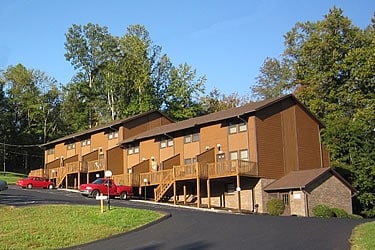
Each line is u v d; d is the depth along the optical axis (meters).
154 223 20.28
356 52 49.56
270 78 67.69
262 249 14.01
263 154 37.44
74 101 77.44
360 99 49.41
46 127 77.81
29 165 77.06
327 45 53.25
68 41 75.44
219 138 39.78
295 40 62.19
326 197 36.12
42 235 17.36
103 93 75.00
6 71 78.81
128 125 51.62
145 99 66.88
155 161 45.56
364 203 43.09
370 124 46.12
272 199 35.66
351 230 16.80
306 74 56.12
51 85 79.62
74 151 59.09
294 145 40.12
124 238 17.12
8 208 23.53
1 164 73.56
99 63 75.62
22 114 78.44
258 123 37.69
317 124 42.88
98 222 19.80
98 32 75.94
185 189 39.50
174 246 15.27
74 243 16.38
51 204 25.70
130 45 70.00
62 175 52.97
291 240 15.29
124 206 27.58
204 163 37.44
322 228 17.70
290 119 40.44
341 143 44.78
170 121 55.06
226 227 18.92
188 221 20.98
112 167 49.12
